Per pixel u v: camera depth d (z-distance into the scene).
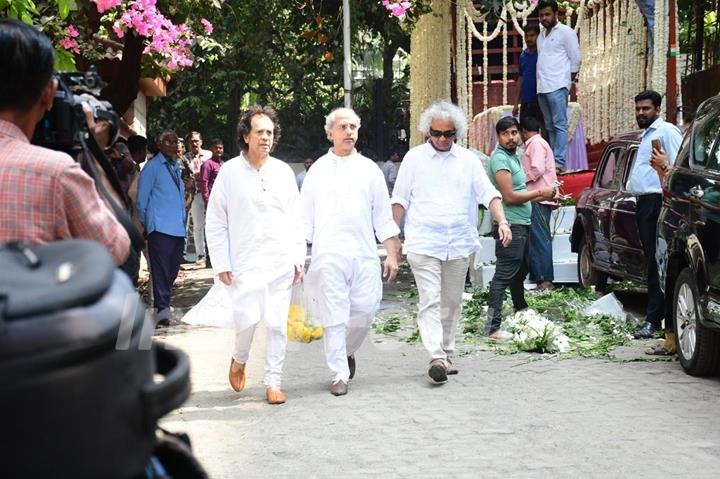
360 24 16.44
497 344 10.30
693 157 9.18
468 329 11.05
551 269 13.75
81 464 2.16
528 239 11.05
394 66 33.62
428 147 8.72
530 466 5.97
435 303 8.54
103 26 10.68
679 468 5.91
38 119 3.29
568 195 14.88
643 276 11.98
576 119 16.94
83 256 2.28
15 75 3.13
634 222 11.98
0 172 3.12
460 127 8.64
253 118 7.86
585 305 12.17
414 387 8.33
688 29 17.56
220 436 6.81
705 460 6.07
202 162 19.95
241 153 7.96
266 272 7.80
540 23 16.33
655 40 13.48
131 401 2.27
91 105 3.53
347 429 6.94
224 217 7.88
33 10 7.31
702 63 17.28
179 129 30.88
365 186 8.28
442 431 6.83
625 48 16.73
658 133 10.45
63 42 9.48
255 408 7.65
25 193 3.12
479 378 8.66
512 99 18.91
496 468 5.94
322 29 16.61
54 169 3.14
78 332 2.12
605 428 6.86
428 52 18.47
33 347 2.07
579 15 18.64
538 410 7.41
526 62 16.22
